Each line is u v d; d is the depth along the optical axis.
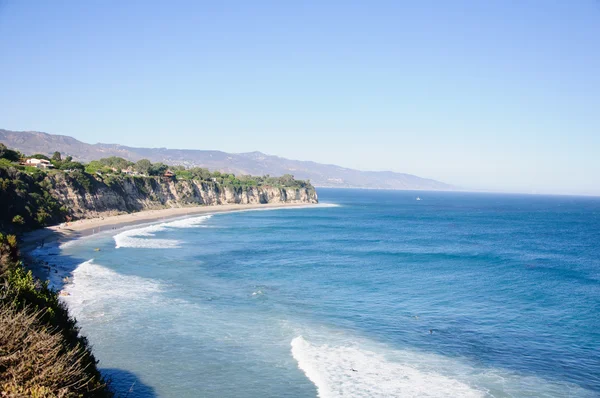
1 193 66.62
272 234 91.19
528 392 21.97
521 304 37.81
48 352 13.22
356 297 39.28
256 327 30.59
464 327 31.61
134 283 41.53
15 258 39.53
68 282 40.25
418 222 136.12
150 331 29.03
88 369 17.05
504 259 63.06
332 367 24.45
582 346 28.20
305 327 30.88
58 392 12.43
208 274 47.50
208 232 89.81
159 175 165.12
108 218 98.50
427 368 24.56
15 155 106.25
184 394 21.17
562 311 35.84
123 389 21.34
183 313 33.03
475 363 25.41
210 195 170.50
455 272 52.00
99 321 30.39
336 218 144.75
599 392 22.12
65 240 66.44
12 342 12.64
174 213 127.12
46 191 85.81
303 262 57.12
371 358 25.80
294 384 22.41
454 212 198.38
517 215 183.00
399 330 30.75
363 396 21.30
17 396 11.65
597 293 42.16
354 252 67.50
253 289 41.22
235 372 23.62
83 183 99.44
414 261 59.72
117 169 148.50
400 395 21.47
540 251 73.44
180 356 25.39
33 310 17.66
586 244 84.69
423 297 39.72
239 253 63.31
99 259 52.91
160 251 61.47
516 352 27.09
